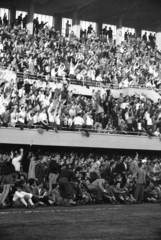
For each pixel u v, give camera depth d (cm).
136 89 3447
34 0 4091
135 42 4509
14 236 1100
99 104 3011
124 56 4028
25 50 3391
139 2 4400
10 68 3041
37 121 2570
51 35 4016
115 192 2014
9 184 1694
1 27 3666
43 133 2569
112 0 4266
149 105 3203
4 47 3300
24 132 2508
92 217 1495
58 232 1174
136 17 4694
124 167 2323
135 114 3036
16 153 2322
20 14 4175
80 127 2719
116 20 4678
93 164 2280
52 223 1330
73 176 1873
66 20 4594
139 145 2947
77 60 3538
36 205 1791
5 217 1430
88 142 2750
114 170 2303
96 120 2892
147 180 2231
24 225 1276
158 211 1739
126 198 2025
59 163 2295
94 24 4759
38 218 1428
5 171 1695
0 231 1168
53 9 4391
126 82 3522
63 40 3922
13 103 2567
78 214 1562
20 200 1742
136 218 1506
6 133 2456
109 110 2948
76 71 3294
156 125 3061
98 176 2188
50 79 3139
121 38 4628
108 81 3447
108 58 3947
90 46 4025
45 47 3681
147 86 3603
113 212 1659
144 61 4103
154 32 4978
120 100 3119
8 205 1741
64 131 2652
